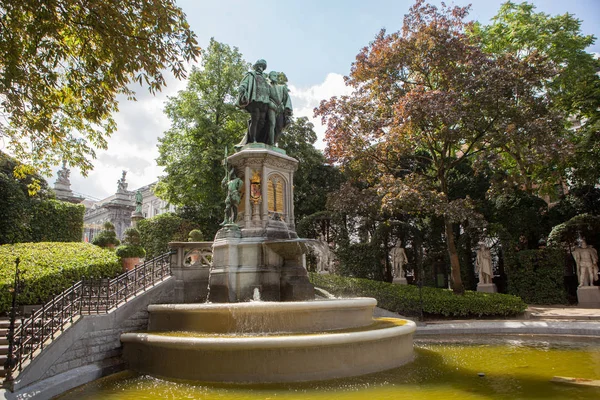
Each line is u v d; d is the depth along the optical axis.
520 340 11.95
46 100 9.32
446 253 24.55
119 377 7.86
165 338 7.57
